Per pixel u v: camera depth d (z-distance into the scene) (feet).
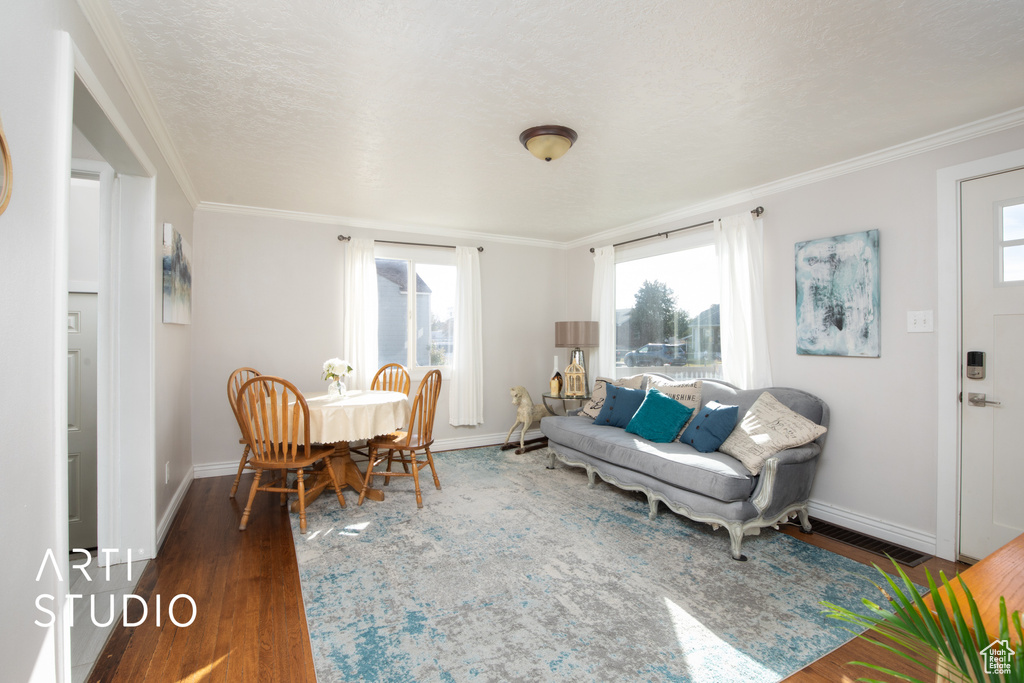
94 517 9.36
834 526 10.09
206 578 7.66
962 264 8.51
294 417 9.71
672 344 14.37
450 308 16.93
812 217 10.75
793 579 7.76
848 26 5.71
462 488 12.37
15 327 3.60
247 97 7.42
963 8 5.37
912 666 5.63
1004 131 8.04
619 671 5.56
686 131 8.68
